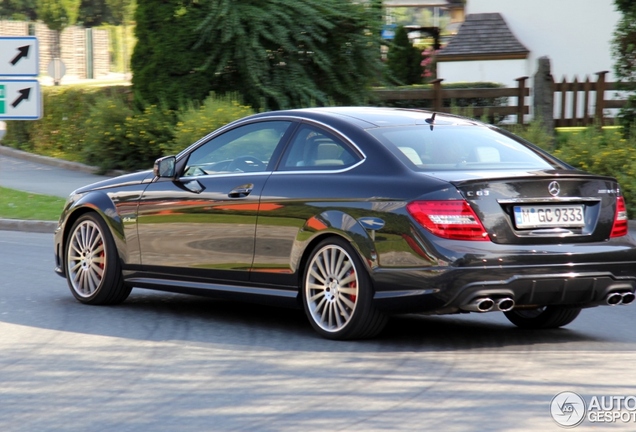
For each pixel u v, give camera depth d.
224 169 18.52
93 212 20.33
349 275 16.41
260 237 17.55
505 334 17.64
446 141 17.05
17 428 11.98
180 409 12.67
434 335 17.45
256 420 12.12
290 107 51.00
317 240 16.86
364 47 52.09
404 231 15.65
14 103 36.47
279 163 17.73
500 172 16.00
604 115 58.09
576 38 68.50
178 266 18.88
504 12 70.00
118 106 50.47
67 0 109.94
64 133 56.19
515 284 15.45
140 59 50.94
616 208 16.55
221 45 49.81
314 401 12.97
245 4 49.44
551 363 15.20
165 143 48.47
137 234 19.50
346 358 15.49
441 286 15.36
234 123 18.75
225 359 15.50
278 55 50.97
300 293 17.22
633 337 17.48
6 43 36.31
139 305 20.44
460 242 15.38
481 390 13.48
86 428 11.93
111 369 14.90
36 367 15.06
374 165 16.44
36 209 37.31
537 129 42.53
